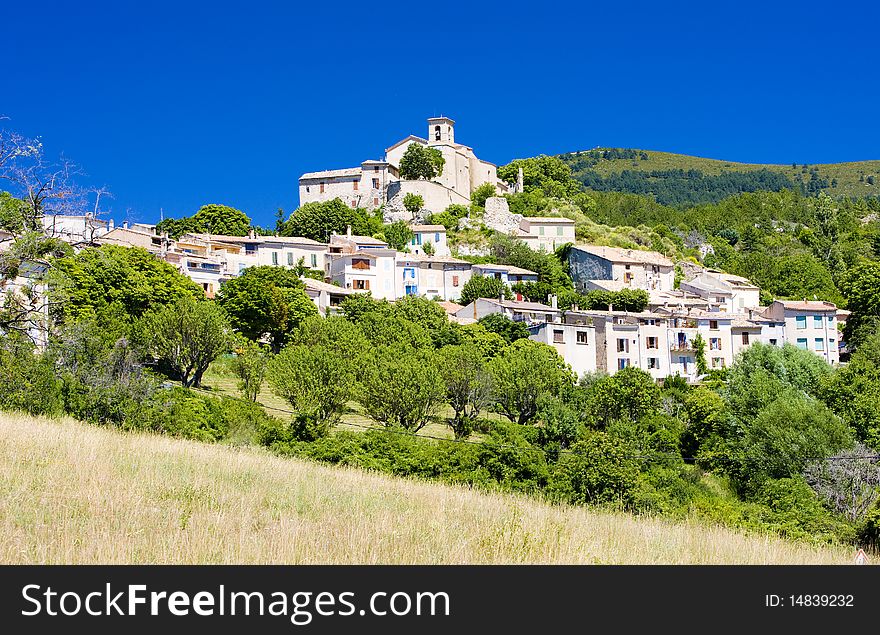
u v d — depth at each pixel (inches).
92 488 922.7
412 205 6195.9
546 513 1190.3
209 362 2709.2
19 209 1734.7
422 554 809.5
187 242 4421.8
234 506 936.9
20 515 796.0
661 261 5546.3
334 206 5743.1
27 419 1460.4
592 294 4554.6
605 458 1744.6
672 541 1089.4
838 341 4726.9
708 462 2330.2
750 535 1357.0
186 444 1466.5
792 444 2149.4
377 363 2450.8
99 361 1919.3
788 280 6318.9
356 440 1909.4
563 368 3356.3
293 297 3553.2
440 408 2496.3
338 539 825.5
